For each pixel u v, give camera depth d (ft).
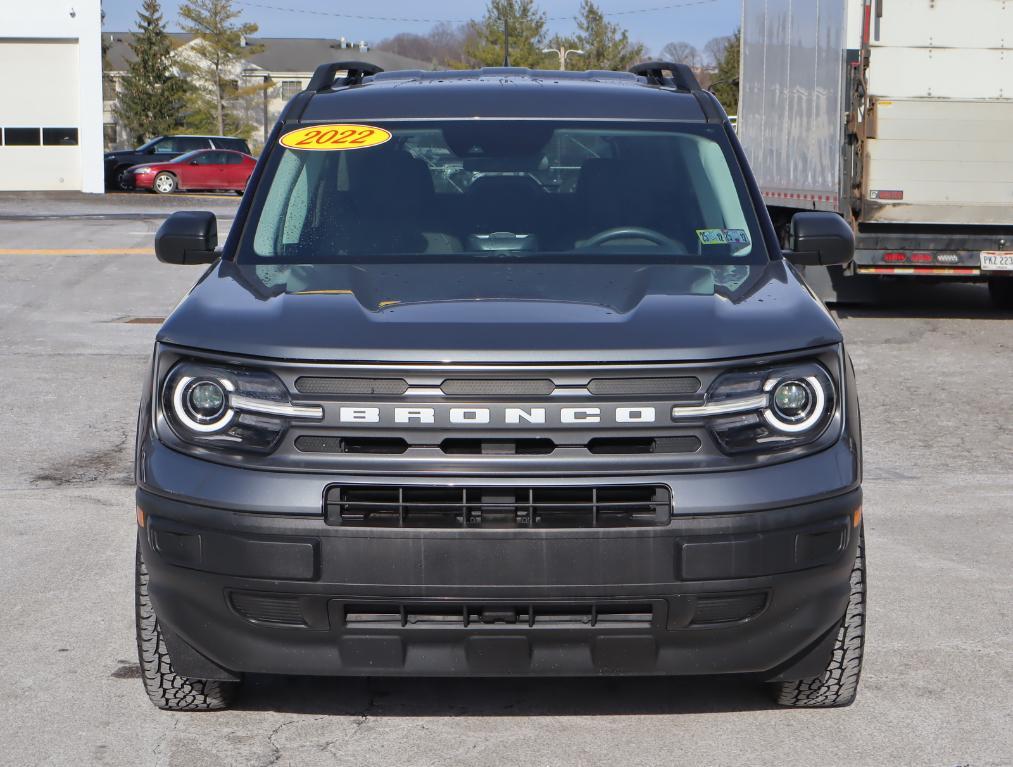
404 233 15.16
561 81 18.34
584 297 13.14
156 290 55.52
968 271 45.75
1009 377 36.45
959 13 46.42
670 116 16.89
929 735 13.25
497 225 15.29
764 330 12.16
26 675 14.82
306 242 15.06
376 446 11.68
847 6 45.62
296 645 11.93
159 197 122.42
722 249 15.12
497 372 11.55
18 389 33.94
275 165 16.10
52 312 49.03
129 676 14.82
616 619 11.77
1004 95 46.85
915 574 18.84
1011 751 12.89
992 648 15.80
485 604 11.56
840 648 13.23
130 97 293.84
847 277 49.70
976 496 23.62
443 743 13.01
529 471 11.44
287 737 13.16
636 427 11.59
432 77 18.89
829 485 11.87
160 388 12.14
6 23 124.88
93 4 126.21
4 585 18.13
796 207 52.29
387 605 11.62
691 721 13.57
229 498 11.63
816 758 12.69
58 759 12.64
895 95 46.68
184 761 12.59
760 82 58.23
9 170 127.44
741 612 11.89
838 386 12.21
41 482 24.52
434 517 11.56
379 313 12.52
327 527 11.50
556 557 11.46
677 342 11.80
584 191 15.80
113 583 18.24
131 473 25.30
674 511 11.51
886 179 45.60
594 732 13.29
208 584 11.85
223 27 296.92
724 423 11.72
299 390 11.71
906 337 43.65
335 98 17.33
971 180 45.50
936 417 31.22
